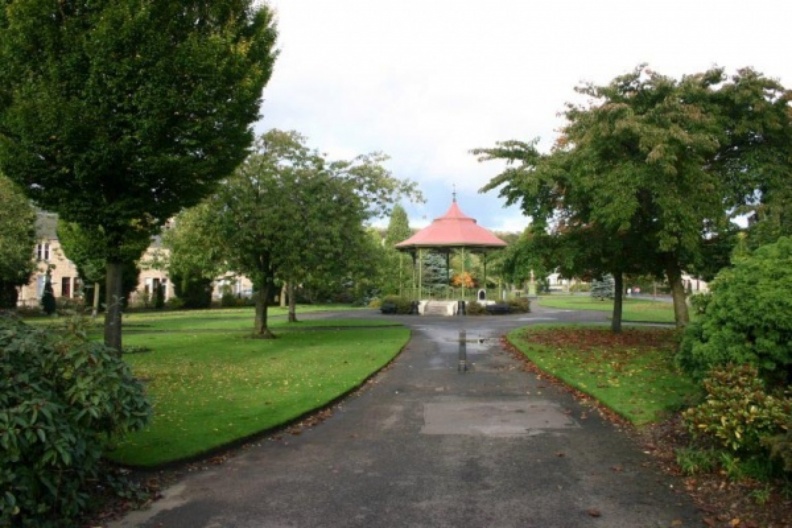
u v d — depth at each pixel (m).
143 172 9.20
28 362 4.65
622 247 15.47
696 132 12.16
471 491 5.36
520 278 16.61
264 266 19.38
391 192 19.62
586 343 15.98
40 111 8.27
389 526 4.61
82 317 5.21
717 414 5.61
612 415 8.17
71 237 25.70
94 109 8.53
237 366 13.02
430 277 46.00
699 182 12.35
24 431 4.03
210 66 8.95
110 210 9.45
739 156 13.87
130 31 8.40
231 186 16.97
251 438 7.05
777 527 4.38
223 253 17.94
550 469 5.96
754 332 6.55
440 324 25.67
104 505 4.99
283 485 5.55
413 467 6.07
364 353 14.91
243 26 10.28
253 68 9.94
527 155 15.62
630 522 4.63
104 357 4.82
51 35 8.44
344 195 18.27
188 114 9.30
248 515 4.85
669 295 60.00
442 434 7.36
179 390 9.99
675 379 10.17
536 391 10.05
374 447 6.81
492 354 14.94
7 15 8.34
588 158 13.05
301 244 17.47
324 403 8.83
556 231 17.17
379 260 19.67
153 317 34.00
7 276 31.00
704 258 14.70
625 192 12.10
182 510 4.95
